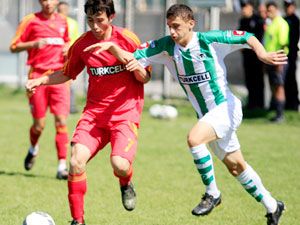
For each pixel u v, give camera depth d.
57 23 23.78
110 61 16.08
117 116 16.19
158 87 54.81
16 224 17.55
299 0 49.59
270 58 15.40
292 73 41.03
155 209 19.44
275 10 37.38
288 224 18.03
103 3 15.57
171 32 15.75
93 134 16.06
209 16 41.03
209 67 16.08
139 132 34.38
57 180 23.27
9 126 36.19
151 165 25.97
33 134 23.97
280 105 37.97
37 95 23.39
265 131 35.25
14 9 59.22
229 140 16.23
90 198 20.66
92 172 24.69
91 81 16.44
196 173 24.61
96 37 16.22
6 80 58.84
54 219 18.12
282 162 26.77
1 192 21.25
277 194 21.52
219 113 15.99
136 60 15.73
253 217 18.69
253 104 41.75
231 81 57.12
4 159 27.09
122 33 16.27
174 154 28.39
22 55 52.03
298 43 39.91
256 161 26.86
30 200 20.25
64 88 23.45
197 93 16.44
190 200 20.58
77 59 16.52
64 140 23.48
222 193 21.52
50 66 23.64
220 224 17.94
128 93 16.34
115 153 15.67
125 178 16.09
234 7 46.59
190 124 37.66
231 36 15.84
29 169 24.44
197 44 15.95
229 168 16.67
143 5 58.25
